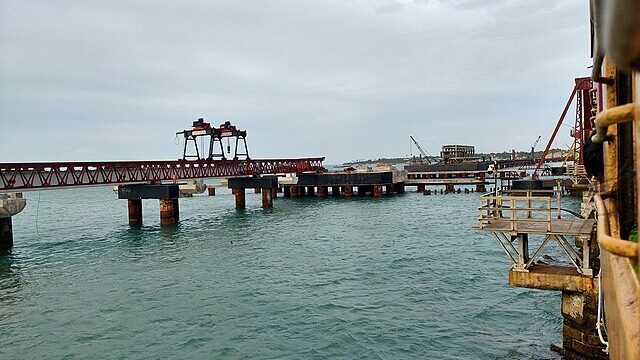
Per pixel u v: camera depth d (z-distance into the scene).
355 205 54.66
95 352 13.55
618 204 3.65
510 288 18.48
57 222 49.34
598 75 4.13
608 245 2.02
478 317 15.33
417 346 13.21
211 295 18.83
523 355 12.40
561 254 23.20
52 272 23.84
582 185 38.84
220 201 69.31
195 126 63.72
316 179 66.50
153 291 19.77
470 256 24.73
